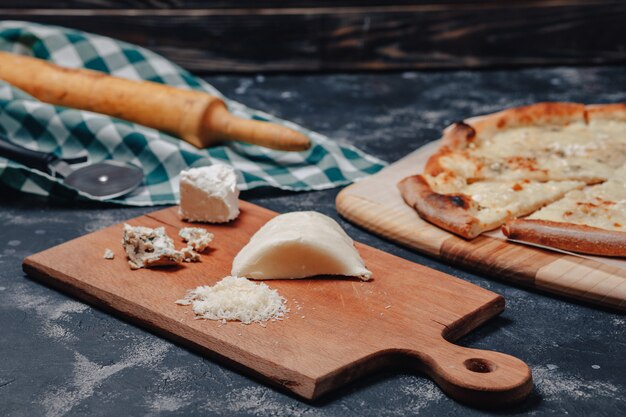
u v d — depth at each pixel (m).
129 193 1.08
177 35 1.50
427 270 0.88
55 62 1.32
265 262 0.86
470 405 0.74
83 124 1.15
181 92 1.17
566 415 0.74
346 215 1.02
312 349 0.77
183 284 0.86
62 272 0.88
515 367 0.75
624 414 0.74
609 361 0.80
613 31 1.54
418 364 0.77
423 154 1.14
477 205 1.00
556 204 1.02
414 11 1.51
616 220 0.98
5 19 1.47
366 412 0.74
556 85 1.46
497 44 1.54
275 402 0.75
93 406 0.74
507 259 0.91
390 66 1.54
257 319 0.81
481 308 0.83
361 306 0.83
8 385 0.76
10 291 0.89
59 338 0.82
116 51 1.33
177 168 1.12
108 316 0.85
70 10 1.48
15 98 1.17
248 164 1.14
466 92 1.43
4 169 1.07
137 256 0.89
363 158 1.16
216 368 0.78
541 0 1.52
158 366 0.79
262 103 1.38
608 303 0.87
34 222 1.02
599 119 1.19
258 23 1.50
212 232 0.95
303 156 1.16
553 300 0.89
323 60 1.53
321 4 1.50
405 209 1.01
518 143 1.15
